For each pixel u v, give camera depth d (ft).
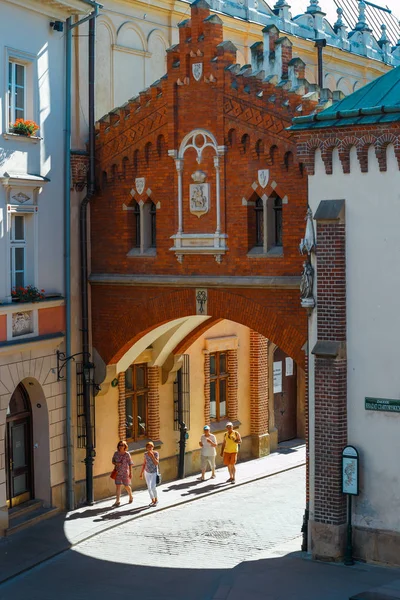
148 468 95.20
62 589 73.41
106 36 99.96
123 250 92.58
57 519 90.12
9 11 84.33
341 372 75.61
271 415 121.39
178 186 88.22
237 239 85.30
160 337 101.60
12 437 89.51
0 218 83.76
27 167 87.30
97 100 98.58
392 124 71.92
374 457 75.00
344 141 74.23
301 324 81.97
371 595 66.44
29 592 72.95
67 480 93.15
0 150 83.76
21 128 85.71
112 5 100.48
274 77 82.48
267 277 83.46
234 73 84.58
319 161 76.18
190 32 87.04
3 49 83.76
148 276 90.68
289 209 82.02
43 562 79.87
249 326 85.10
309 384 77.66
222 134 85.30
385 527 74.84
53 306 90.68
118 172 92.38
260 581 72.23
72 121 93.61
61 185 91.91
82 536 85.25
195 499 98.78
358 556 75.97
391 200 73.26
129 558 80.43
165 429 105.81
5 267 84.43
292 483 106.32
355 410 75.61
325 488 76.48
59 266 91.76
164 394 105.60
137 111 90.48
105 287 93.76
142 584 74.02
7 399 84.48
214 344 111.14
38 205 88.89
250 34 121.80
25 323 86.94
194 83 86.69
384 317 74.08
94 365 94.68
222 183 85.76
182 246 88.38
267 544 83.56
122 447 95.09
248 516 92.79
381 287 74.13
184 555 80.94
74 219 93.40
